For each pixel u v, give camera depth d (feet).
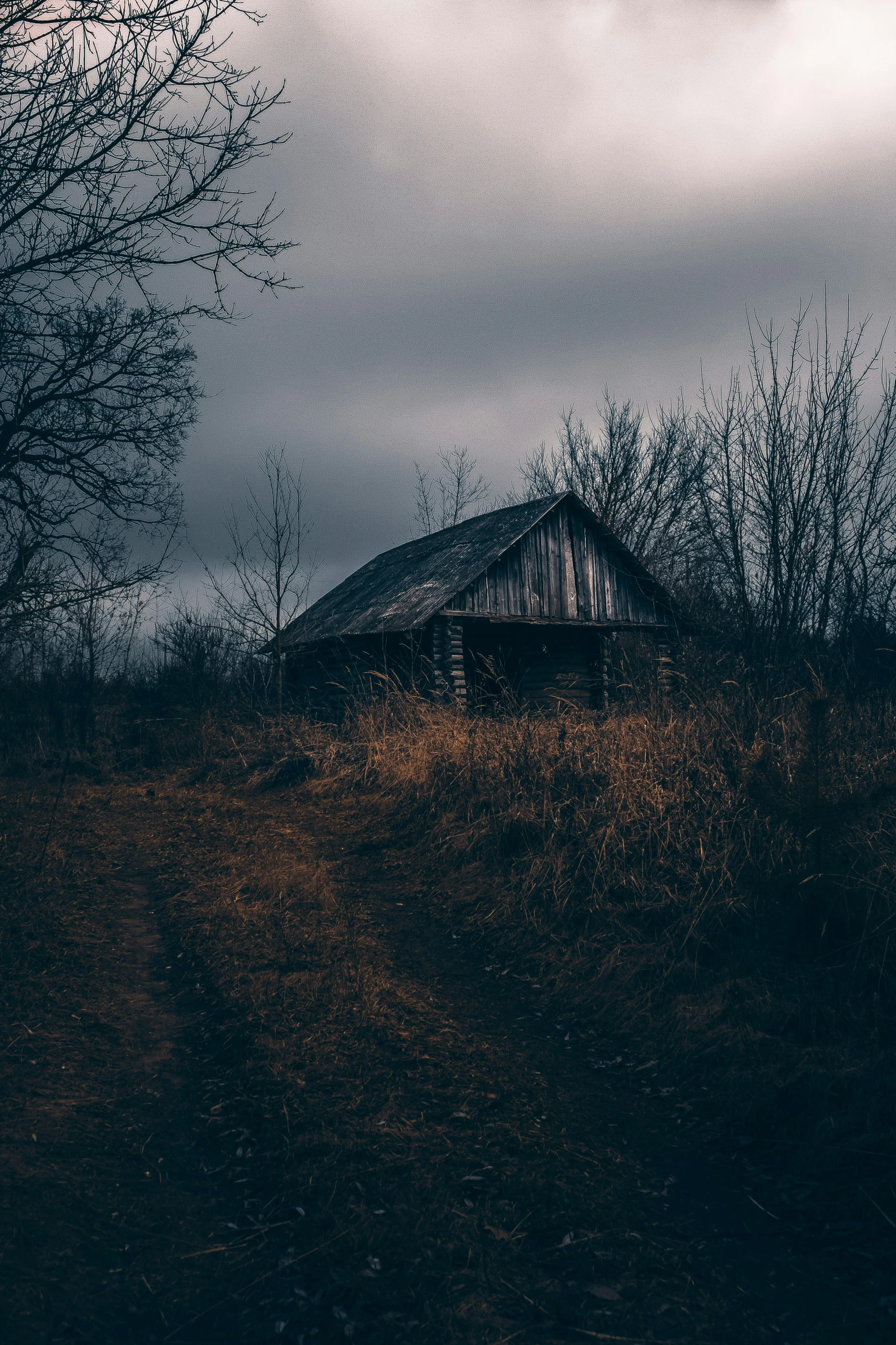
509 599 54.39
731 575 35.27
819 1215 10.42
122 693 65.10
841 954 16.38
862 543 31.42
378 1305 8.66
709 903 18.72
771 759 17.83
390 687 50.21
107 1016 16.11
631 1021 16.11
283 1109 12.38
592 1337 8.28
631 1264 9.38
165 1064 14.32
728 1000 15.62
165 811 37.27
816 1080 12.84
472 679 57.93
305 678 68.54
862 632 31.58
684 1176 11.44
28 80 16.72
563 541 57.11
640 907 19.72
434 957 19.93
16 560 26.20
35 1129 11.61
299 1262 9.32
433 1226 9.86
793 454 32.50
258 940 19.97
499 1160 11.32
